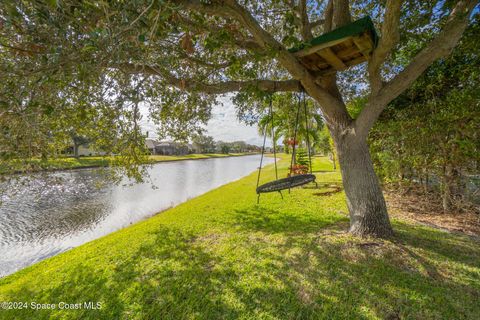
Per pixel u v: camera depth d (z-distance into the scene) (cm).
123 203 850
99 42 106
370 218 307
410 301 199
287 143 1217
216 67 265
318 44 233
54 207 781
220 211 534
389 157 541
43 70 116
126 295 237
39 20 97
